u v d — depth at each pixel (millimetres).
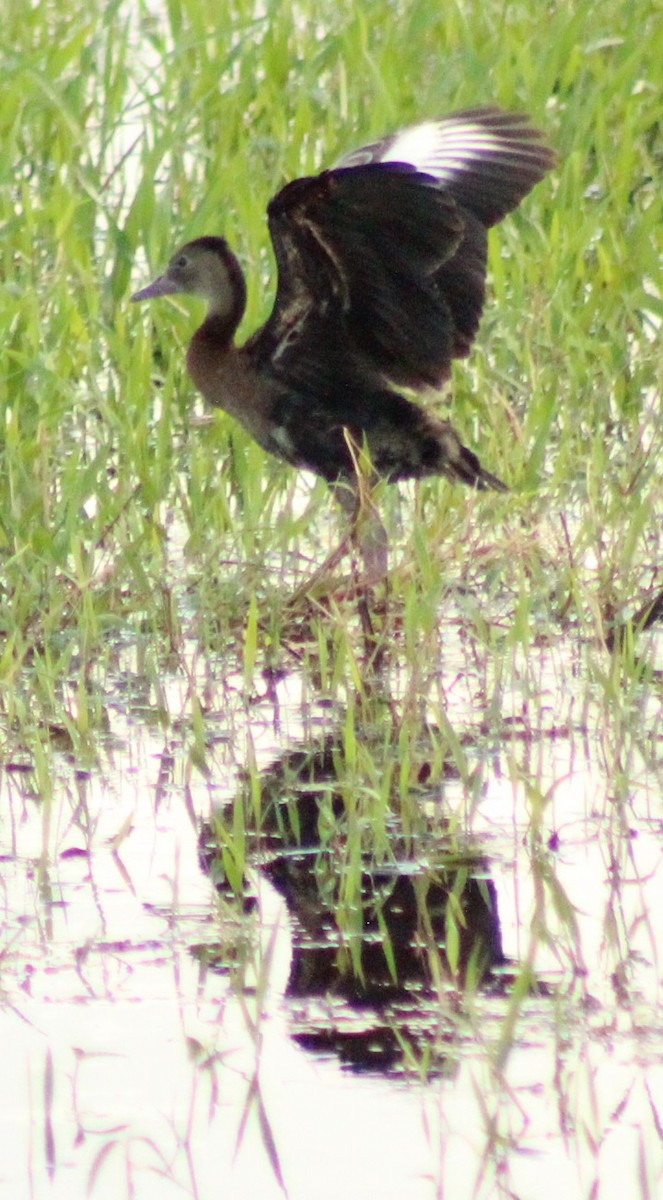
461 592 12648
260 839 9836
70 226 15008
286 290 12844
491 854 9703
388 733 10297
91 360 14078
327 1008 8367
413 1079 7797
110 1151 7336
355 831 9234
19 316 14250
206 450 13922
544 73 16641
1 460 13297
